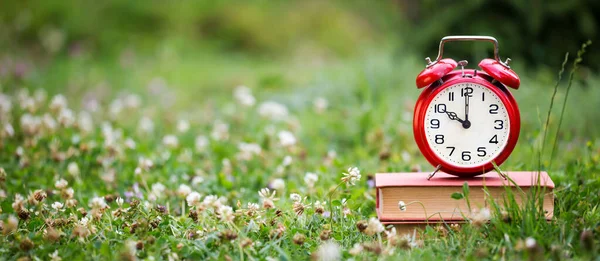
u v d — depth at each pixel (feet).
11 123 6.91
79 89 10.44
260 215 4.94
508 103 4.73
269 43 17.16
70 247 4.66
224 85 11.41
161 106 9.56
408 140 6.77
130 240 4.66
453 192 4.74
